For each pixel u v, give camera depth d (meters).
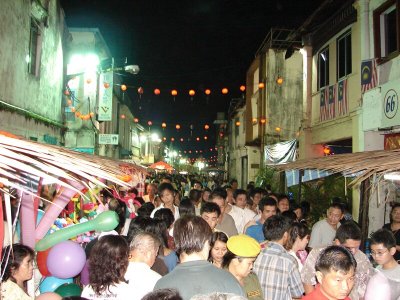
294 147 14.32
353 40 11.39
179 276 3.10
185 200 6.51
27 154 2.24
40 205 5.52
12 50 11.21
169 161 61.75
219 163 55.94
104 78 20.28
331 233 6.30
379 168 3.89
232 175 37.97
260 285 4.12
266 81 21.23
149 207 7.04
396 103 8.95
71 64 18.83
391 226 6.61
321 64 13.98
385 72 9.71
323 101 13.43
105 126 24.02
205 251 3.27
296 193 12.78
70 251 4.10
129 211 8.80
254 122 24.77
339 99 12.20
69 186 2.19
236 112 34.16
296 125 20.75
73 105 18.64
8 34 10.90
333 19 12.69
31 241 3.93
